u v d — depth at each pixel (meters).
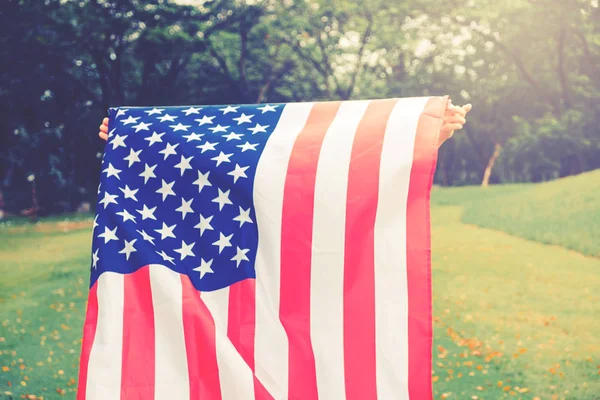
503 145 19.91
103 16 20.05
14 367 7.39
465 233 13.17
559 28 17.31
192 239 2.37
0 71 19.80
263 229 2.33
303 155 2.38
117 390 2.19
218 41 22.47
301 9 22.47
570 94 17.33
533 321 8.13
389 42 22.27
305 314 2.27
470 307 8.84
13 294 10.66
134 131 2.53
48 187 20.44
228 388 2.19
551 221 12.34
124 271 2.29
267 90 23.98
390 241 2.25
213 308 2.30
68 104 20.84
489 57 20.05
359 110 2.46
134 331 2.23
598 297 8.73
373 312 2.22
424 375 2.17
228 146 2.44
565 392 6.29
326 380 2.21
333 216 2.29
